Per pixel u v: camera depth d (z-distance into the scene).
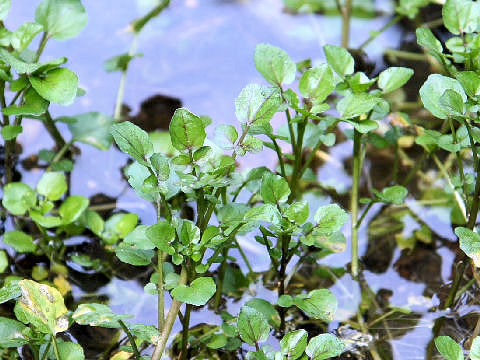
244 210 0.81
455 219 0.87
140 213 0.87
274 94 0.78
